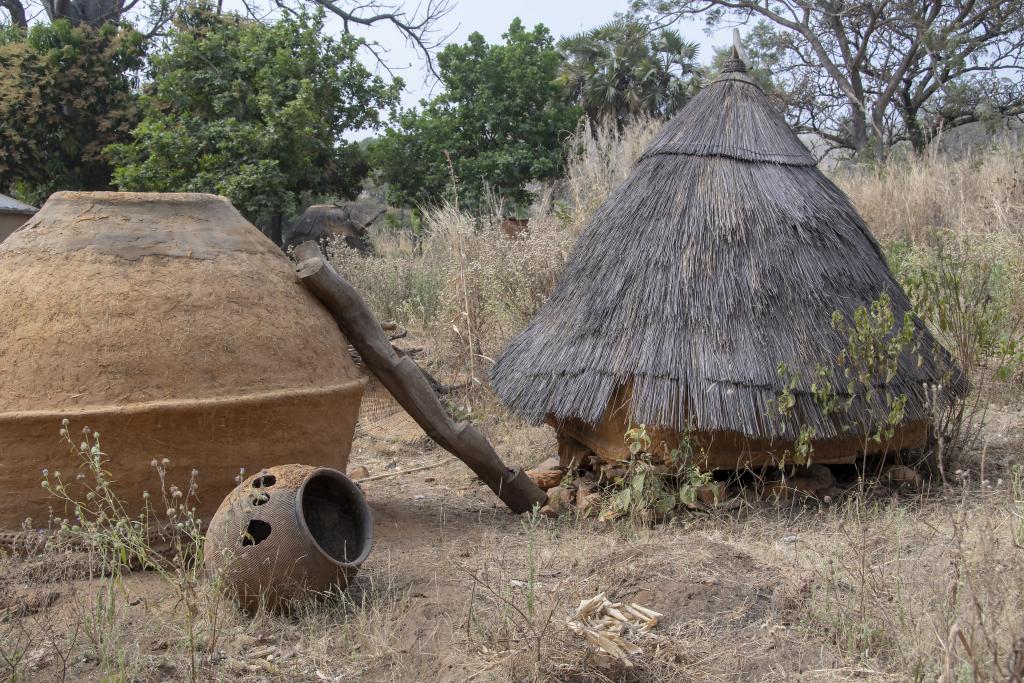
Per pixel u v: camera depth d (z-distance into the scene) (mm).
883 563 3941
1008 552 3625
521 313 8633
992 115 22203
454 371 8852
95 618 3617
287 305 4875
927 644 3090
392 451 7359
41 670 3332
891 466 5477
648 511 4906
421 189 22062
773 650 3371
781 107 26234
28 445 4203
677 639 3439
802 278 5168
